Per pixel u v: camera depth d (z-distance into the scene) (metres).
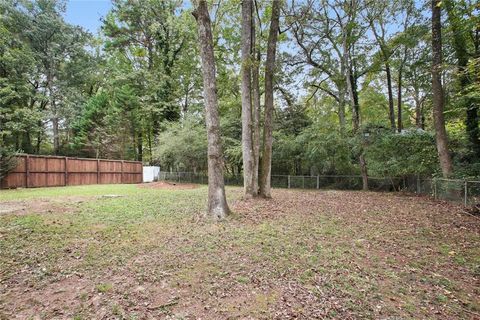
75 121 25.02
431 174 11.85
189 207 8.45
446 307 2.94
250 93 10.08
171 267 3.88
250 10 9.87
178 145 19.27
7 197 10.74
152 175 23.66
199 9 6.77
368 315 2.75
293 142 16.59
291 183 17.86
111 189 14.84
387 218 7.05
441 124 10.54
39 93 23.48
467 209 7.95
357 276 3.62
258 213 7.55
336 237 5.34
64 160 17.06
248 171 10.30
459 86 11.71
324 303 2.96
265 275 3.62
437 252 4.58
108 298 3.08
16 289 3.29
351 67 16.98
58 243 4.90
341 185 16.34
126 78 23.84
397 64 16.16
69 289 3.29
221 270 3.78
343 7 15.29
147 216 7.12
